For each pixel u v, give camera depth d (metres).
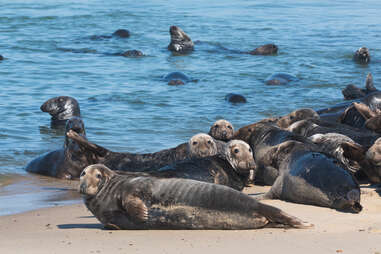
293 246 19.23
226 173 29.73
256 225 22.16
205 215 22.75
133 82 74.69
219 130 39.69
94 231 23.88
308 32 120.31
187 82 75.00
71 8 153.62
